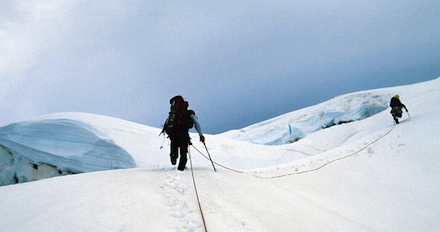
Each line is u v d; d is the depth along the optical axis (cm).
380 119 1820
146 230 159
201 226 175
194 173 357
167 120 397
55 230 159
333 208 309
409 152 637
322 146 2527
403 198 375
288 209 240
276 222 198
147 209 201
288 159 2289
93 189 270
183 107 396
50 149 1891
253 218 201
